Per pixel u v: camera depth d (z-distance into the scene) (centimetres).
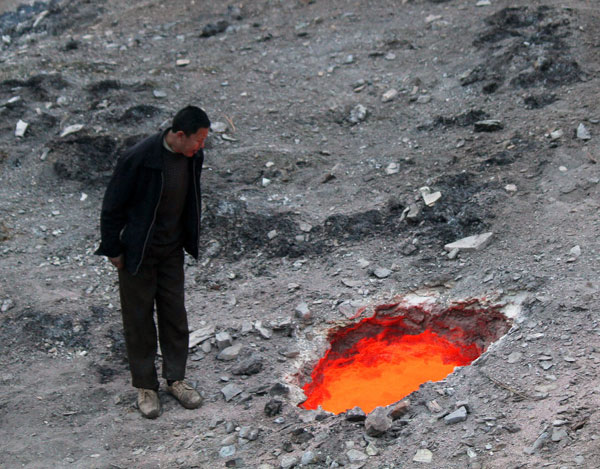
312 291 1030
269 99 1553
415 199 1180
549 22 1587
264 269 1104
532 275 947
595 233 1006
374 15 1892
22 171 1396
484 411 733
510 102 1384
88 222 1252
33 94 1628
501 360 812
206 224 1200
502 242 1046
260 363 895
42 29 2230
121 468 732
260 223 1180
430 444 701
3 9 2506
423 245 1087
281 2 2069
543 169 1183
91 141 1417
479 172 1210
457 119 1376
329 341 965
